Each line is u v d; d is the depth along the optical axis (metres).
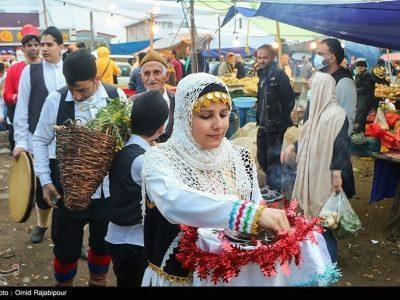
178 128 1.78
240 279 1.62
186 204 1.57
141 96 2.59
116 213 2.54
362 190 6.77
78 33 21.31
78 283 3.93
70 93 3.22
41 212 4.61
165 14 11.77
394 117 8.16
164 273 1.77
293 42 17.38
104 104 3.24
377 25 5.00
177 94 1.76
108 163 2.52
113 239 2.63
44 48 4.05
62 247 3.18
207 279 1.64
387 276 4.18
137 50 23.31
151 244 1.85
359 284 4.00
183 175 1.74
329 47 4.58
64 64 3.06
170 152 1.77
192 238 1.68
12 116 7.11
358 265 4.38
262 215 1.52
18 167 3.88
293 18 5.66
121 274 2.66
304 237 1.64
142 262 2.59
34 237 4.71
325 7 5.30
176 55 16.45
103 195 3.14
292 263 1.68
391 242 4.91
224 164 1.84
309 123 4.03
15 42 16.39
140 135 2.60
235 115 7.89
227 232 1.71
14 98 6.07
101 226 3.20
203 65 11.56
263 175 6.33
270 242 1.67
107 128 2.50
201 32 14.37
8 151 8.98
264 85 6.34
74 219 3.14
